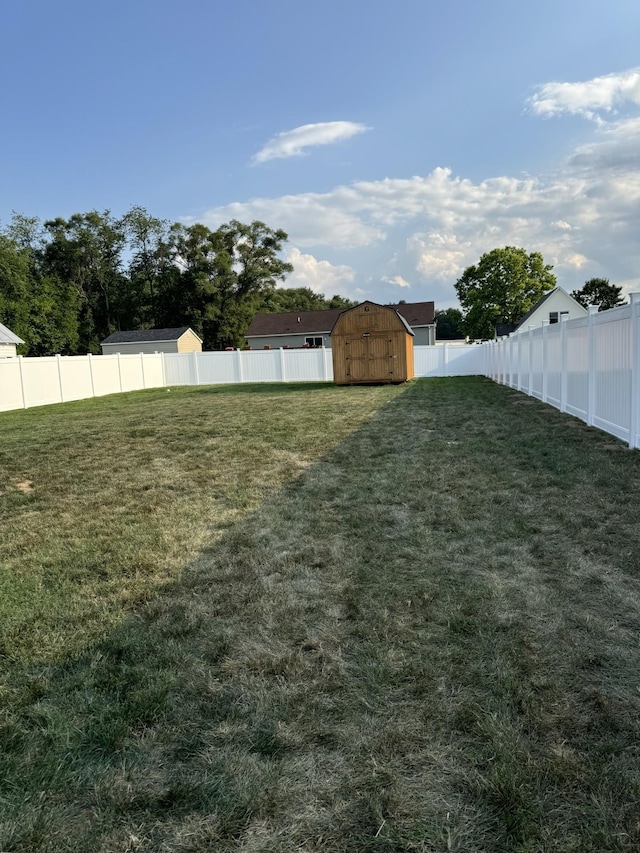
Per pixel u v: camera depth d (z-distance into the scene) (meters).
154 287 43.19
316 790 1.42
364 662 2.02
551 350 9.61
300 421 8.62
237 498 4.43
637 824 1.27
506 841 1.25
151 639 2.26
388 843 1.26
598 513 3.56
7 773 1.51
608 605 2.36
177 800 1.40
